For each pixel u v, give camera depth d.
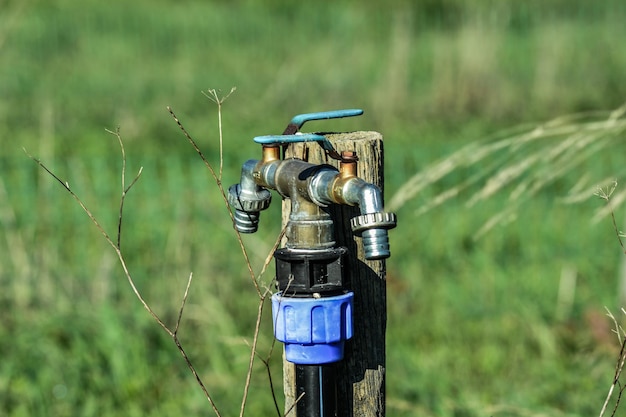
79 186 10.89
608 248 9.60
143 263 9.02
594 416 6.12
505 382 6.78
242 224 3.49
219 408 6.32
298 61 20.62
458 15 24.31
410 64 18.73
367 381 3.58
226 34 25.22
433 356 7.25
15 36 22.78
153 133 15.70
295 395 3.41
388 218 2.89
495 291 8.55
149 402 6.60
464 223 10.22
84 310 7.71
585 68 18.41
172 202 10.59
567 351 7.32
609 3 24.70
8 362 7.02
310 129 16.30
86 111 17.11
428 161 12.34
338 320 3.22
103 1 27.66
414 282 8.83
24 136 15.06
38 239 9.35
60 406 6.61
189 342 7.34
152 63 21.56
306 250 3.19
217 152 14.23
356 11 25.97
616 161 11.00
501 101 17.23
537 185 4.92
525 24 23.14
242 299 8.24
